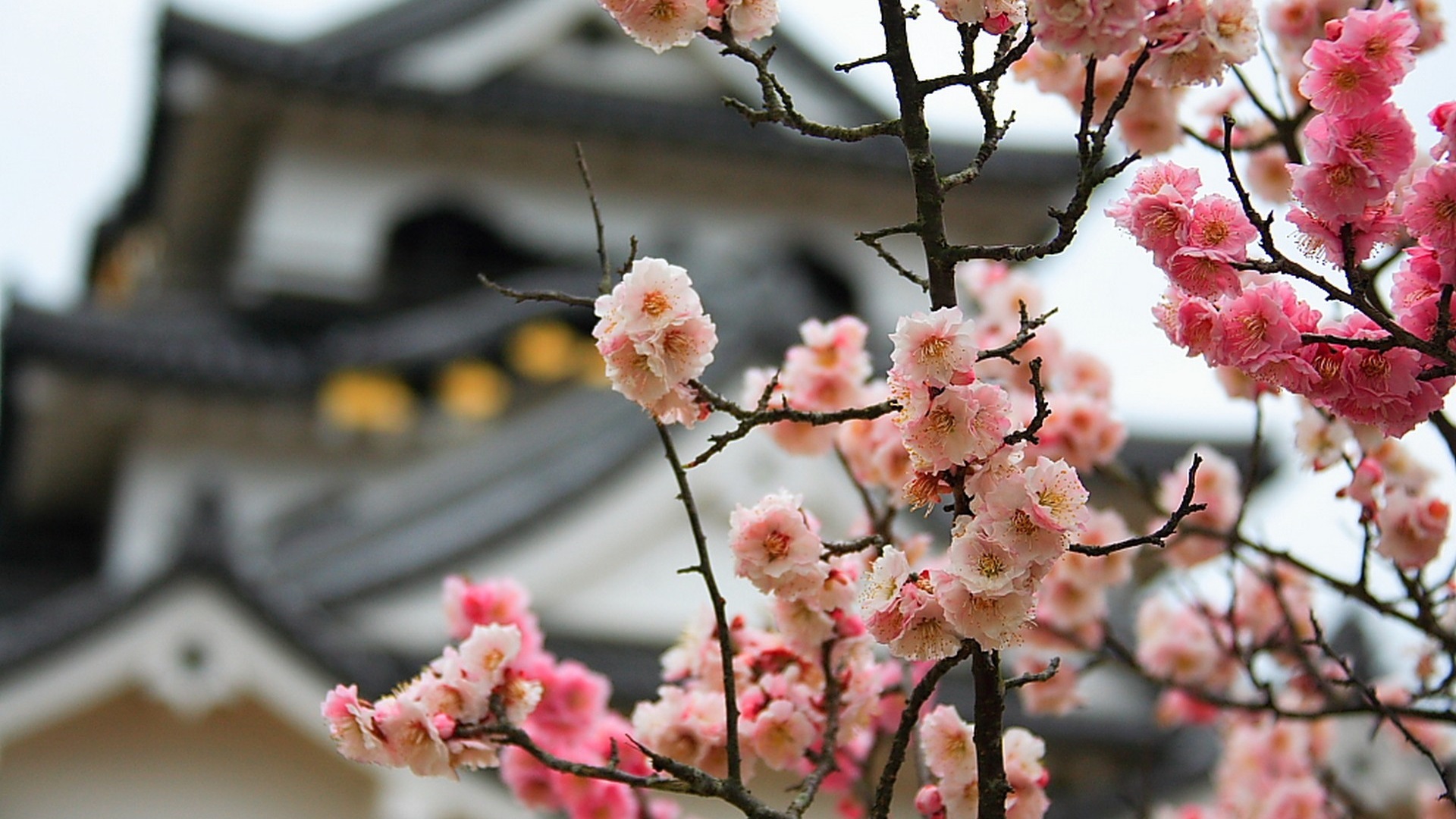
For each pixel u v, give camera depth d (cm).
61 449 1443
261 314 1567
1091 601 451
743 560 308
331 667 767
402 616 866
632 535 904
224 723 776
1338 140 260
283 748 778
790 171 1697
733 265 1145
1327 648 376
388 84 1583
